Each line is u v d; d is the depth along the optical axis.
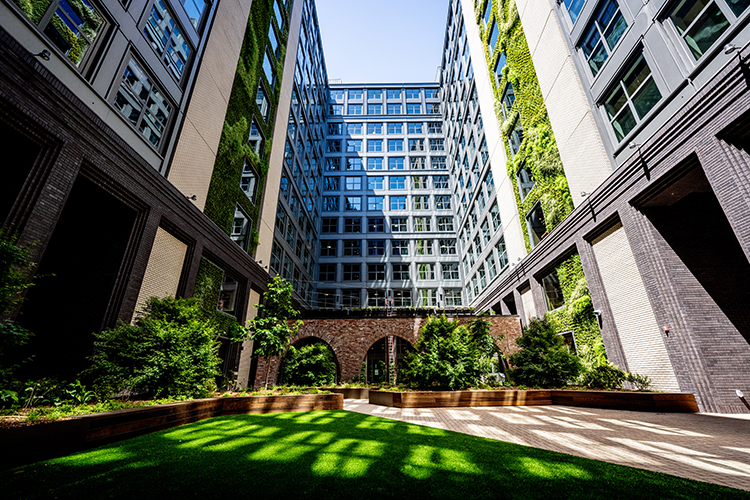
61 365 8.57
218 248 14.50
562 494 2.95
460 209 35.66
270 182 21.45
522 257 19.23
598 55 12.97
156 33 11.65
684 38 9.38
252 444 4.75
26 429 3.88
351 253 37.16
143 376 7.37
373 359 28.91
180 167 12.44
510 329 18.25
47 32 7.84
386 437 5.29
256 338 11.52
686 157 8.77
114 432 4.99
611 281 12.01
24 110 6.77
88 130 8.30
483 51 25.91
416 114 45.03
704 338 8.97
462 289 34.75
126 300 9.34
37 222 6.89
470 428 6.40
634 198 10.61
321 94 41.69
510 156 21.05
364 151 43.03
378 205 39.81
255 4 20.20
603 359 11.90
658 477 3.41
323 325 18.45
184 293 11.93
